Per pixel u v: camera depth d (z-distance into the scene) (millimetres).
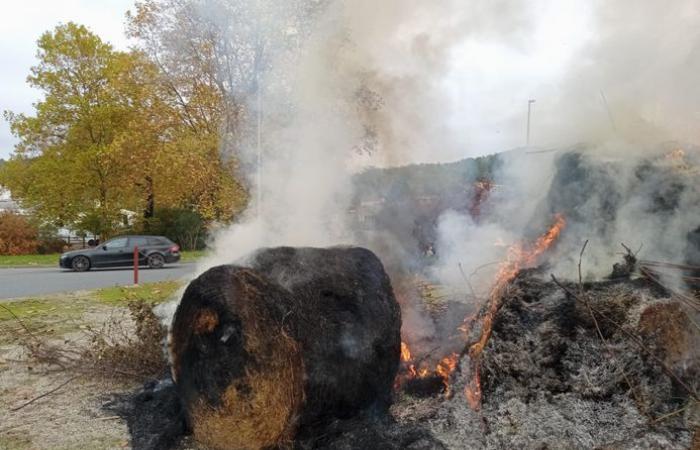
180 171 9555
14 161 24766
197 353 2832
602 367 3242
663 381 3193
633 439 3010
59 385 4656
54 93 23312
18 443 3496
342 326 3244
